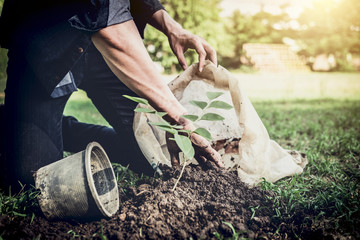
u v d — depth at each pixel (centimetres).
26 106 95
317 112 331
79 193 82
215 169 94
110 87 101
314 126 214
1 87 346
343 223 86
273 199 92
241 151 98
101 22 77
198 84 100
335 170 117
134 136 99
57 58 86
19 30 87
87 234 80
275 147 109
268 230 84
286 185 100
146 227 79
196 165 96
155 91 82
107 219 85
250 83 903
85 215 84
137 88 82
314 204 92
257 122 99
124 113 101
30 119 95
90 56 100
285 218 87
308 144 161
